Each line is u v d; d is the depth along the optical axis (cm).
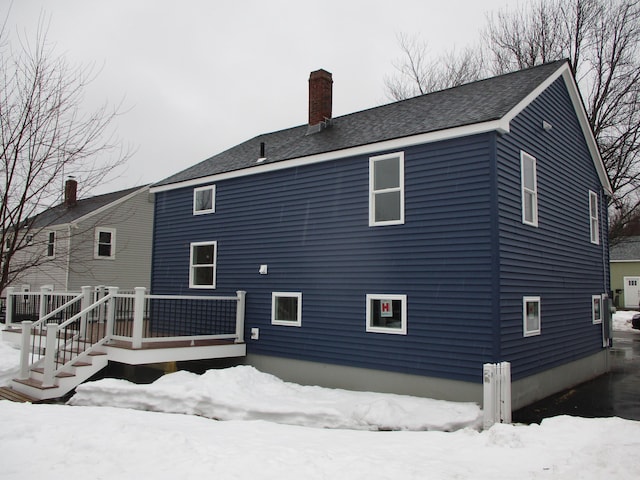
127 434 622
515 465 529
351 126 1276
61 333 1234
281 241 1173
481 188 866
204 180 1364
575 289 1205
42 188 865
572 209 1224
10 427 654
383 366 961
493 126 849
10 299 1443
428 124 971
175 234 1453
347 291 1034
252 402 862
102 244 2239
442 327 889
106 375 1140
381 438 669
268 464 523
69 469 508
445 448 607
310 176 1130
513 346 876
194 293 1366
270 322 1171
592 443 593
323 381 1052
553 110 1141
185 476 488
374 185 1020
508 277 870
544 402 978
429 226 923
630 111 2295
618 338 2216
